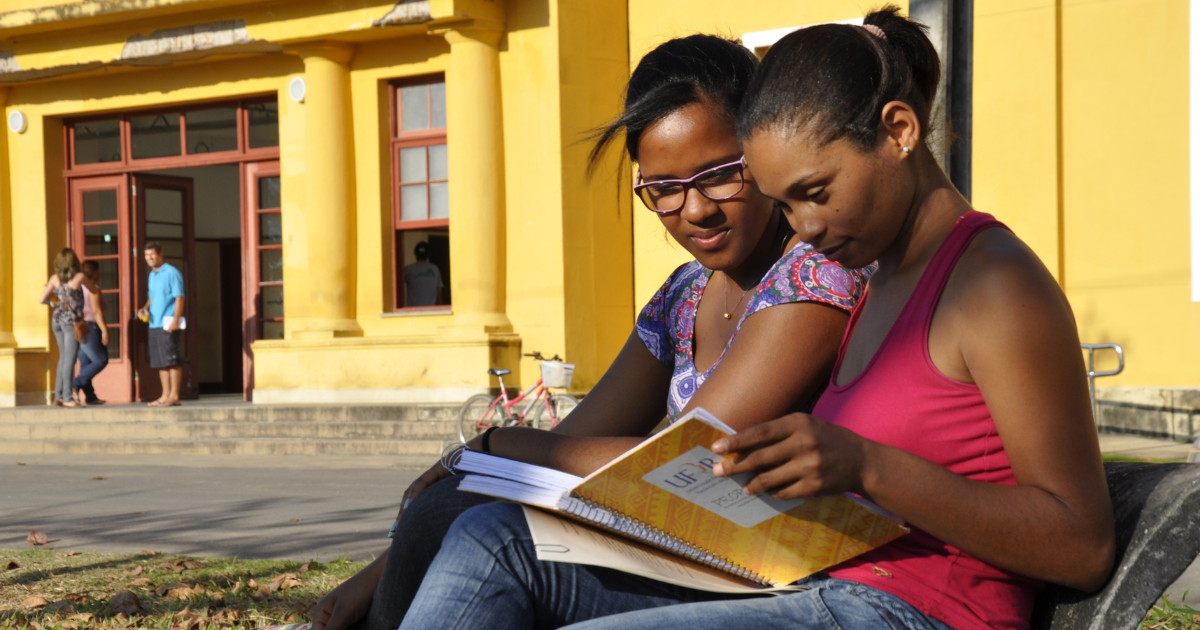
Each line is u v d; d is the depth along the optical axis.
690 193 1.82
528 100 11.37
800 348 1.66
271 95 12.84
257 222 13.13
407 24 11.30
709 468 1.33
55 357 13.68
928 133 1.52
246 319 13.22
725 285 2.00
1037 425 1.31
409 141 12.16
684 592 1.56
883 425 1.43
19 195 13.76
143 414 11.71
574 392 11.22
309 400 12.07
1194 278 10.01
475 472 1.63
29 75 13.04
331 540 5.48
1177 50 10.06
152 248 12.48
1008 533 1.28
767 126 1.45
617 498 1.40
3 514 6.75
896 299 1.52
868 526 1.41
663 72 1.86
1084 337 10.38
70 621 3.61
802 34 1.48
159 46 12.24
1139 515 1.34
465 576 1.48
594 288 11.45
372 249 12.24
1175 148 10.09
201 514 6.55
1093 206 10.35
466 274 11.51
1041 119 10.41
